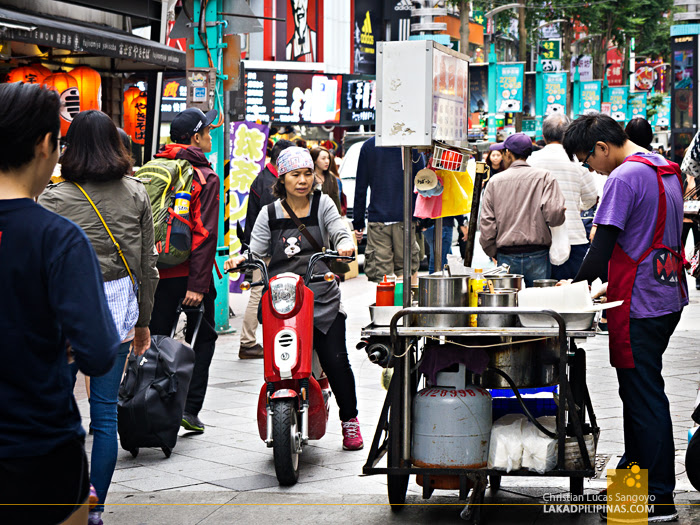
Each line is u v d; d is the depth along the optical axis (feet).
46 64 47.91
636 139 27.53
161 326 29.78
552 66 207.51
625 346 20.62
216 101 49.90
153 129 54.49
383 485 24.13
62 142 38.70
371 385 36.58
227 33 49.98
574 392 21.35
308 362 24.76
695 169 27.45
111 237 20.84
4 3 44.06
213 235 28.91
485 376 21.36
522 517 21.25
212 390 36.37
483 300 20.90
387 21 184.44
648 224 20.57
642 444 20.57
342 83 113.50
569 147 22.03
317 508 22.16
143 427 26.05
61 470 11.66
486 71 178.29
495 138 173.27
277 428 23.68
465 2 158.71
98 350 11.51
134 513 21.90
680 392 33.76
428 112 21.45
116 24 54.39
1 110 11.64
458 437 20.35
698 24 122.01
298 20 158.81
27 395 11.44
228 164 50.96
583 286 20.17
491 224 35.96
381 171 48.03
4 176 11.84
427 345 21.20
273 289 24.80
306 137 128.36
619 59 304.91
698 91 121.39
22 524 11.38
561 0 216.74
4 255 11.38
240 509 22.13
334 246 27.22
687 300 21.39
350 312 57.47
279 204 27.66
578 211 40.19
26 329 11.43
